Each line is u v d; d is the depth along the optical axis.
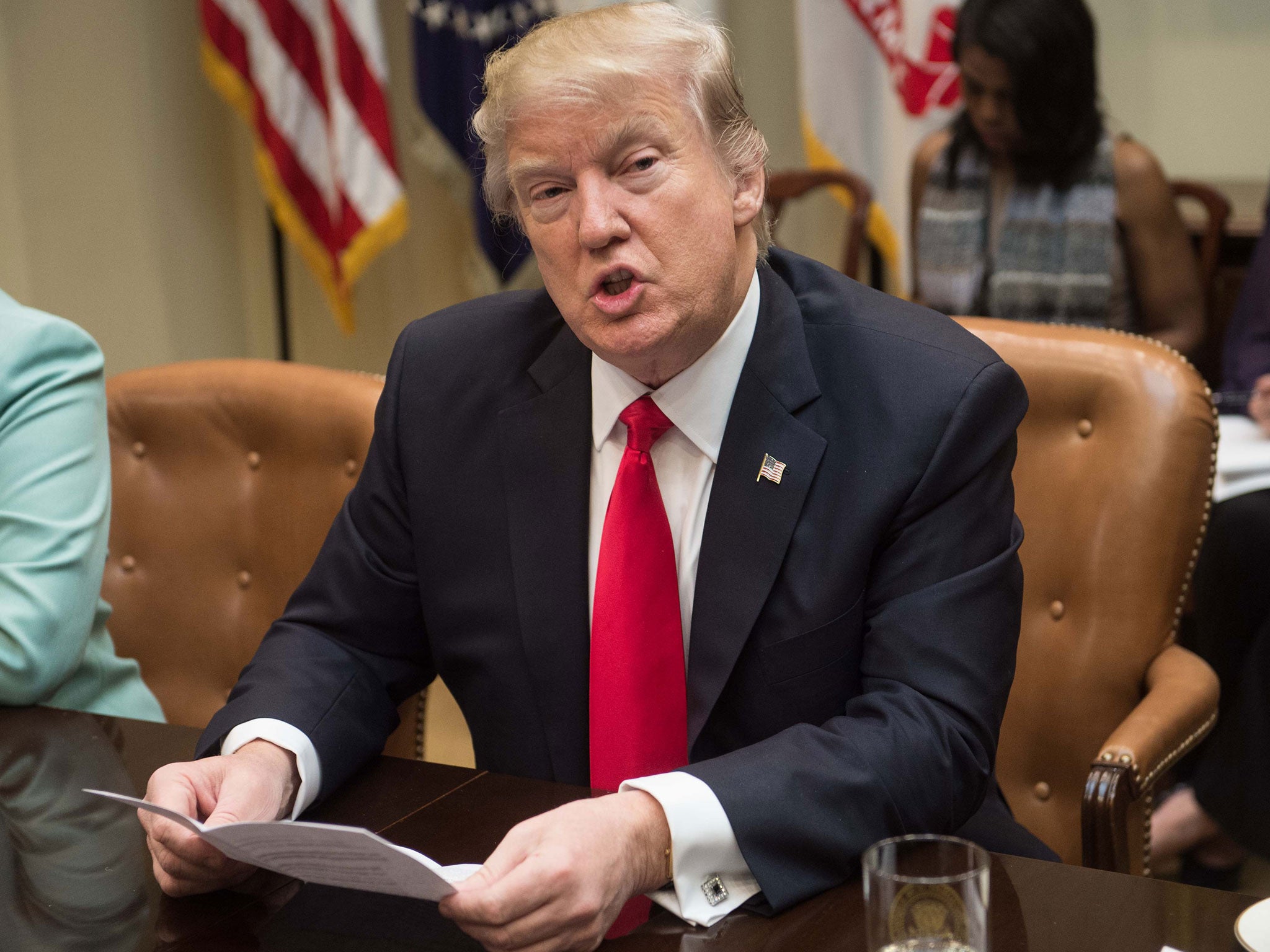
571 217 1.17
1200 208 3.94
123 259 4.04
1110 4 4.12
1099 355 1.66
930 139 3.54
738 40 4.35
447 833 1.11
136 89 4.01
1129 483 1.62
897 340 1.29
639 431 1.27
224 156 4.32
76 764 1.31
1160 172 3.18
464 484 1.36
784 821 1.01
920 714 1.13
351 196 3.77
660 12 1.18
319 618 1.40
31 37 3.73
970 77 3.15
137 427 1.98
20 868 1.09
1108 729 1.64
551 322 1.41
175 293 4.21
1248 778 2.31
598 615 1.25
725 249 1.19
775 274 1.35
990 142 3.23
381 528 1.41
